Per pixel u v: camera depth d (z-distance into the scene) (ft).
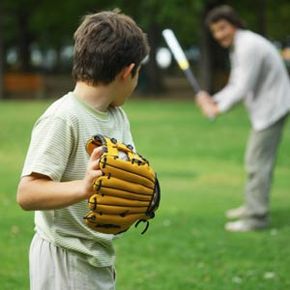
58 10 111.24
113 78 8.87
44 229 9.07
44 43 144.05
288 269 17.84
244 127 54.65
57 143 8.63
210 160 37.96
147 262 18.44
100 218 8.35
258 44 21.53
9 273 17.31
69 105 8.83
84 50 8.82
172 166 35.86
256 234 21.76
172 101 87.97
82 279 9.02
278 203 26.99
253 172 22.11
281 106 21.67
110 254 9.37
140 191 8.52
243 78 21.52
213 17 22.06
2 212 24.59
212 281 16.80
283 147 42.06
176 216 24.29
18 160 37.76
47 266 9.01
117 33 8.79
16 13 119.85
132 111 70.54
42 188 8.39
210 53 95.61
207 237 21.21
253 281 16.81
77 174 8.84
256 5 104.06
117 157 8.23
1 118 62.08
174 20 94.68
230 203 26.78
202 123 57.88
